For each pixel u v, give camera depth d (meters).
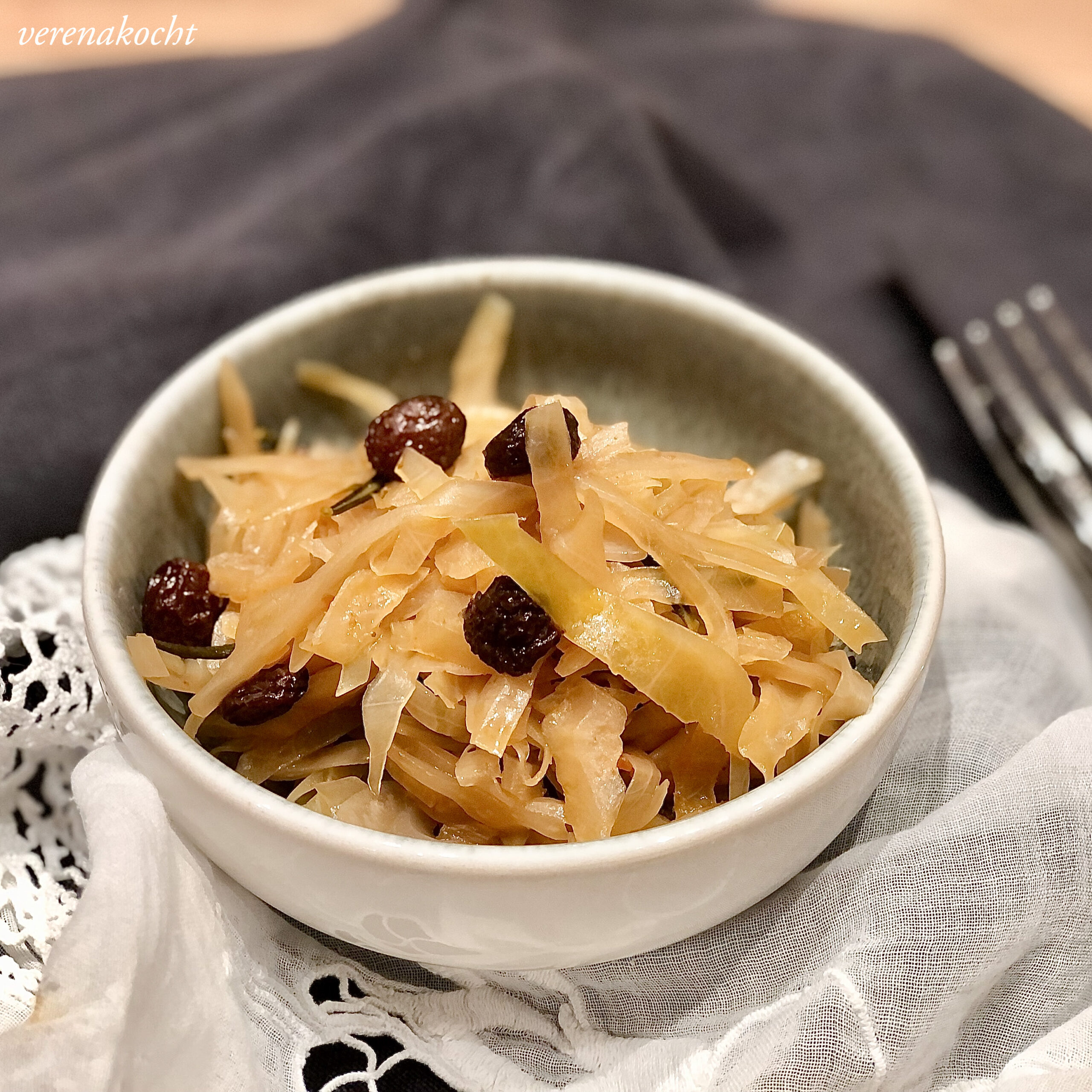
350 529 0.23
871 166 0.35
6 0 0.38
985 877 0.22
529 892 0.19
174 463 0.24
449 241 0.32
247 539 0.24
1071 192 0.33
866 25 0.39
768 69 0.37
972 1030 0.22
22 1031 0.20
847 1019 0.21
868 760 0.20
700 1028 0.22
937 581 0.22
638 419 0.27
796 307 0.33
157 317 0.29
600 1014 0.22
